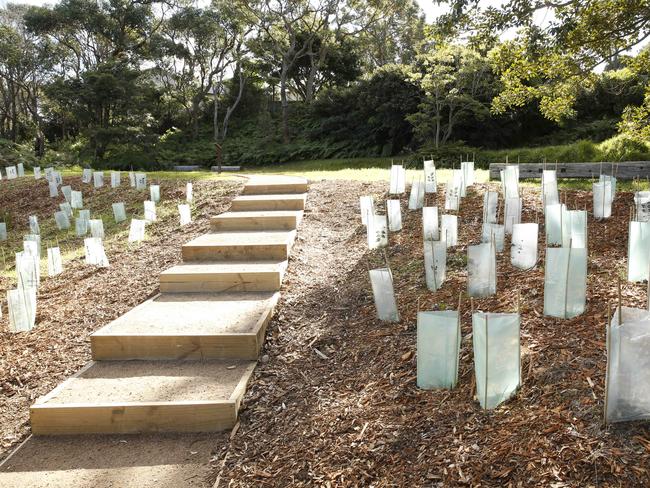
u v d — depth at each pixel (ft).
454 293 13.50
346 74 116.88
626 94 63.31
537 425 8.20
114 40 107.55
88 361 13.93
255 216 22.29
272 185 27.53
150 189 30.91
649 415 7.70
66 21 100.68
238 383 11.53
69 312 17.22
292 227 22.02
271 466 9.18
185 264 18.53
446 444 8.48
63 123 111.14
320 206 24.93
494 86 62.64
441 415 9.17
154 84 108.27
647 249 11.82
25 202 34.65
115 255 22.47
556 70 26.32
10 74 105.60
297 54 101.30
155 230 24.88
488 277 12.66
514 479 7.46
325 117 94.02
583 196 21.54
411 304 13.57
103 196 32.40
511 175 18.90
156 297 16.46
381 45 123.24
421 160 54.80
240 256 18.85
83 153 89.97
